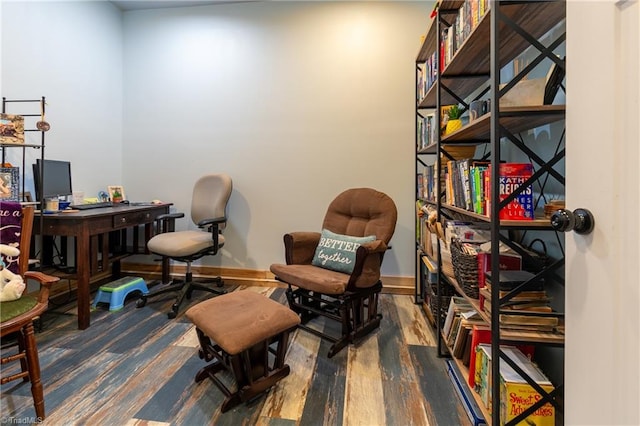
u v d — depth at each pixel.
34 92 2.25
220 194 2.63
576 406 0.68
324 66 2.79
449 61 1.59
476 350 1.23
